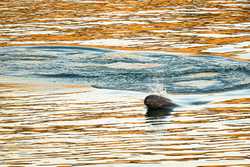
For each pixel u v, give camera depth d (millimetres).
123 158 39031
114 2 102375
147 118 47750
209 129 44656
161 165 37688
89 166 37750
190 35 79000
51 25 85812
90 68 65250
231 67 64688
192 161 38250
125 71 63719
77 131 44688
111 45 75125
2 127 45844
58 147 41281
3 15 92562
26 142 42406
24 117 48250
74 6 99250
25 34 80938
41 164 38156
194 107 50844
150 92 55938
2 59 69312
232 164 37562
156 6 98125
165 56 69688
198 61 67375
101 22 87125
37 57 70312
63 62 68062
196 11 93250
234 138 42438
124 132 44344
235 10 93438
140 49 73000
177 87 57625
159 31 81438
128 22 86812
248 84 58250
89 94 55188
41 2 103562
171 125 45906
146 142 42031
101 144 41750
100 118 47781
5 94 55312
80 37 79000
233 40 76312
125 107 50969
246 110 49375
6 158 39281
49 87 57781
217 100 52938
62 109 50438
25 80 60594
